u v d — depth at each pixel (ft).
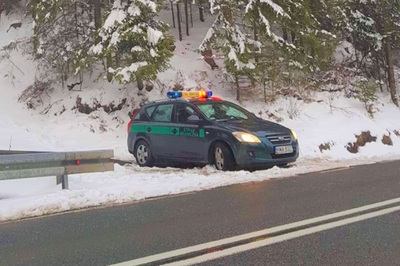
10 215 21.85
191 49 67.46
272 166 33.78
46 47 62.34
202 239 17.57
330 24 66.69
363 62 69.77
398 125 57.31
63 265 15.12
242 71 53.83
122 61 52.80
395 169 33.40
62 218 21.49
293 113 54.39
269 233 18.10
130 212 22.31
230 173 31.12
